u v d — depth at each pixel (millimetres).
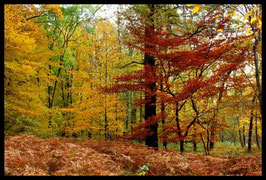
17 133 9695
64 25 16391
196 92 8820
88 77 13539
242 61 9297
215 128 10258
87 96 13938
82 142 10258
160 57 8266
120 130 15922
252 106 10273
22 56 9398
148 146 9945
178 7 8609
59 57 15828
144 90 9164
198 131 10352
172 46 8281
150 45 8391
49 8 11227
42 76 11297
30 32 10578
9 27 8148
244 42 8336
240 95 11711
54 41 15258
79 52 17422
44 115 11844
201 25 7918
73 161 6504
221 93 10008
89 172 5961
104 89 9602
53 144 8328
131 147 9000
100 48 13391
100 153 8289
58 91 18109
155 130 10242
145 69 9078
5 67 8453
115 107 13961
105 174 5801
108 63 13773
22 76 9172
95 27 15898
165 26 8703
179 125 10250
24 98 9711
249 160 6773
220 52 8367
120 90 9234
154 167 6684
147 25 8438
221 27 7781
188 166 6820
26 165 5785
